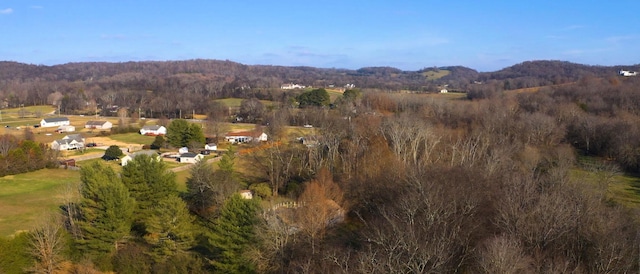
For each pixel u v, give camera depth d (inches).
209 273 1800.0
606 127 3597.4
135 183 2317.9
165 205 1894.7
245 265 1749.5
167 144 4596.5
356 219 2292.1
